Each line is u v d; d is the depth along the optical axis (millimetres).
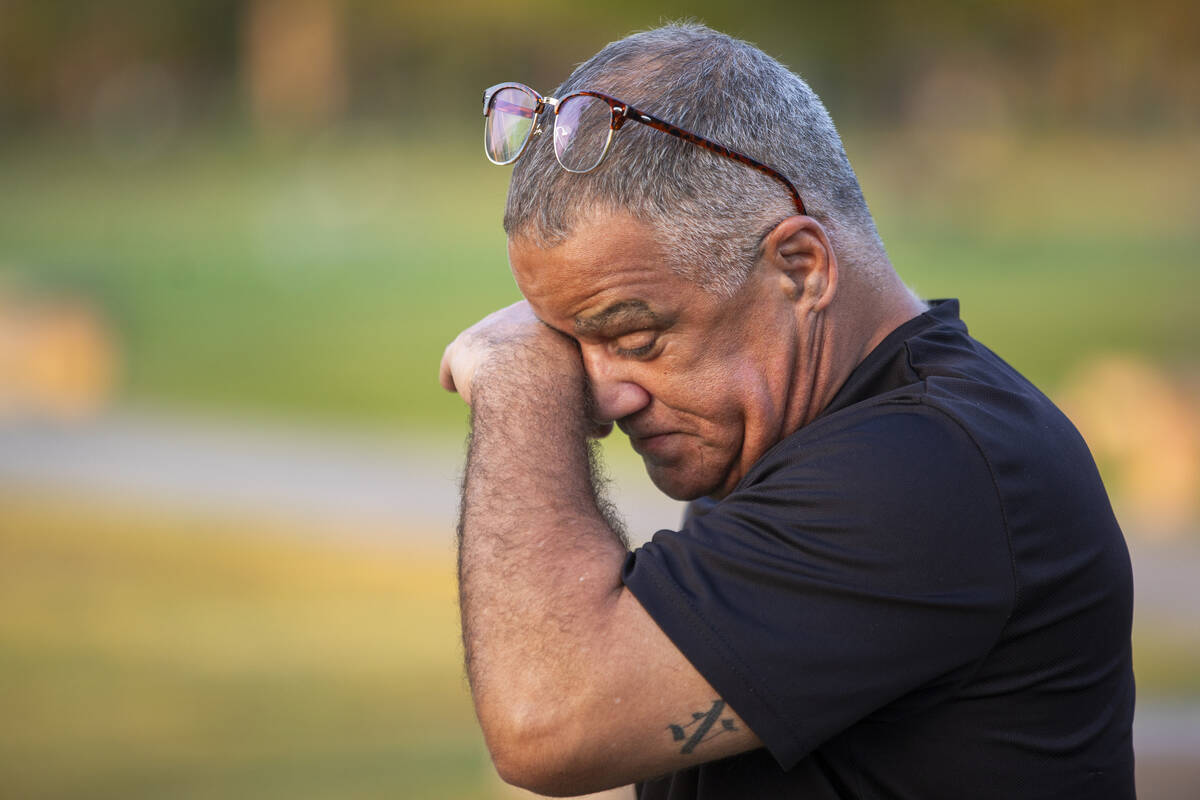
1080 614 4312
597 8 83000
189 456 33469
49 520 26328
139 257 66000
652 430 4883
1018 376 4785
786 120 4699
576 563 4383
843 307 4828
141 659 18172
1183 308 47188
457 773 13406
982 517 4125
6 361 41156
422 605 21172
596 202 4477
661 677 4102
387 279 61312
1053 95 96938
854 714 4074
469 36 122688
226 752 14461
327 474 31609
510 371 4949
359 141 123062
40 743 14766
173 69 148875
